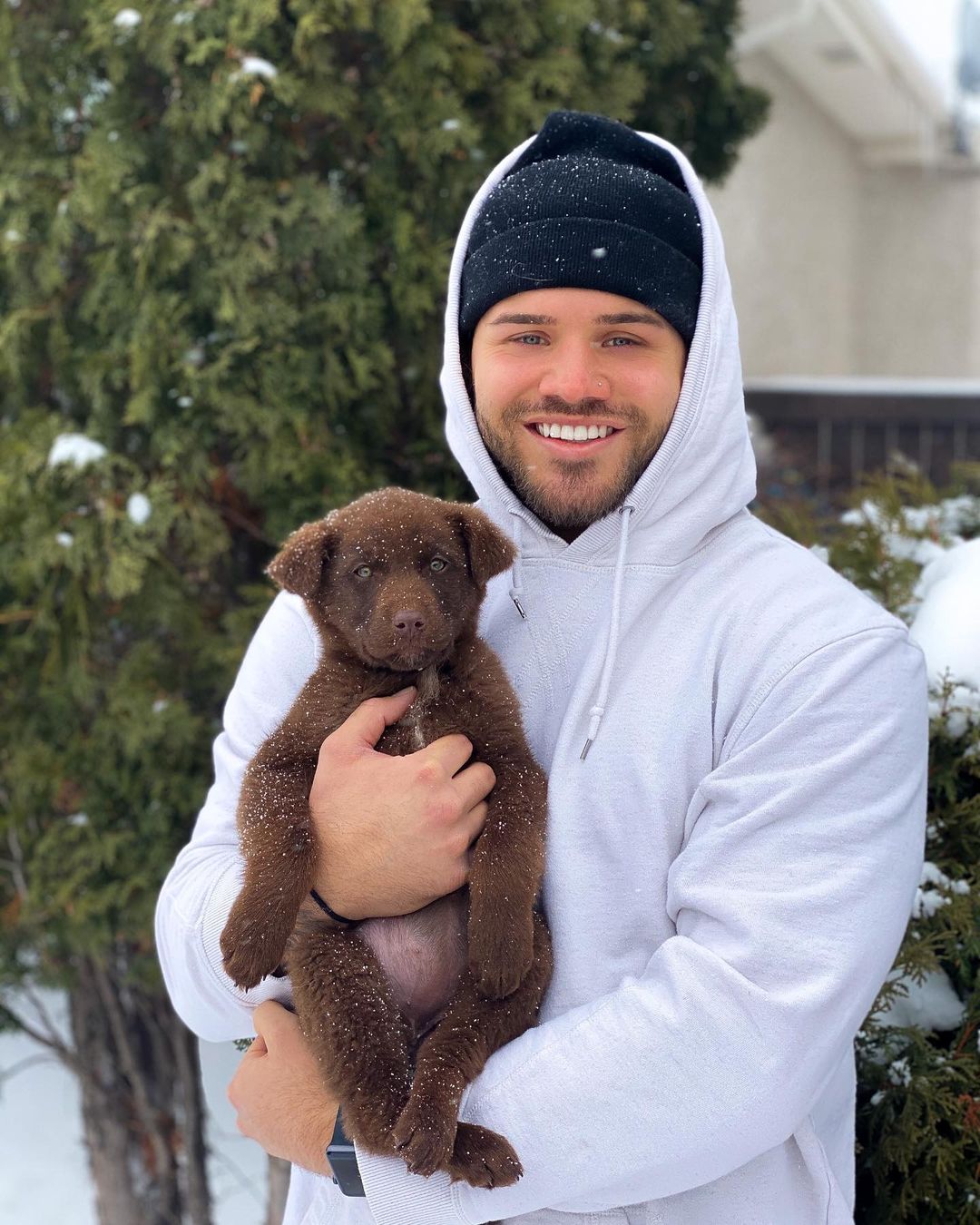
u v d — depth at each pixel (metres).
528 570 2.31
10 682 4.41
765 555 2.12
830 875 1.77
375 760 2.13
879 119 12.26
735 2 5.43
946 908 2.57
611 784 2.00
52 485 4.06
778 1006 1.70
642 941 1.96
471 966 2.01
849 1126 2.11
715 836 1.84
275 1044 2.11
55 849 4.22
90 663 4.33
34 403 4.48
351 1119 1.93
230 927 2.04
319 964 2.10
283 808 2.13
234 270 3.93
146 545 3.99
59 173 4.08
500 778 2.14
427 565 2.28
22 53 4.13
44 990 5.35
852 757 1.82
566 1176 1.75
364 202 4.20
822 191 12.23
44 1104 6.07
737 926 1.76
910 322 13.27
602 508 2.18
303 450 4.08
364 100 4.12
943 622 2.96
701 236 2.24
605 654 2.08
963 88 12.12
